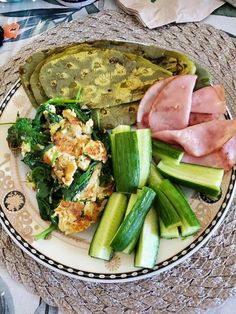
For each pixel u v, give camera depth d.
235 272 0.33
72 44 0.38
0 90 0.39
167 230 0.32
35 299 0.33
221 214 0.32
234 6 0.42
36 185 0.34
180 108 0.35
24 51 0.41
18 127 0.35
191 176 0.33
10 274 0.34
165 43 0.40
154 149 0.35
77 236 0.33
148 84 0.36
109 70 0.37
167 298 0.32
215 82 0.38
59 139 0.34
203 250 0.33
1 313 0.33
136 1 0.42
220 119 0.35
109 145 0.35
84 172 0.33
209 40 0.40
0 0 0.44
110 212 0.33
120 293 0.33
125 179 0.33
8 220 0.34
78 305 0.33
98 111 0.36
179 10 0.41
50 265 0.32
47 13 0.43
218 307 0.32
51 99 0.36
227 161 0.33
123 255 0.32
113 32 0.41
